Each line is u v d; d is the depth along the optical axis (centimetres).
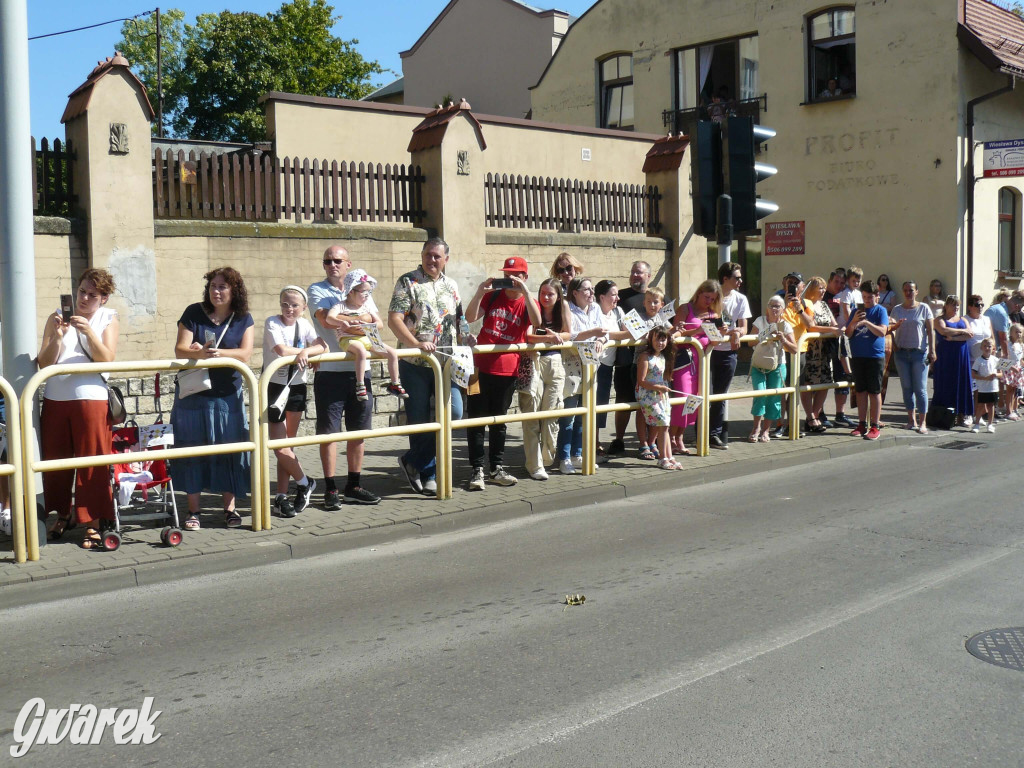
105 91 955
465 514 739
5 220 630
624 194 1431
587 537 703
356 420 760
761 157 2047
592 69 2355
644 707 405
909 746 370
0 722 399
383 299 1164
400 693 423
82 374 628
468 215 1220
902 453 1070
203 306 681
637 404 910
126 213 973
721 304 990
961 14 1792
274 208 1090
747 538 695
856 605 540
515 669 449
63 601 560
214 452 657
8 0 623
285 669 453
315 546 661
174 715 404
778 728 385
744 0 2059
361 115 1432
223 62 3631
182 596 570
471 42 3238
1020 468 966
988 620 514
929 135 1828
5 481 644
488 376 822
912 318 1183
